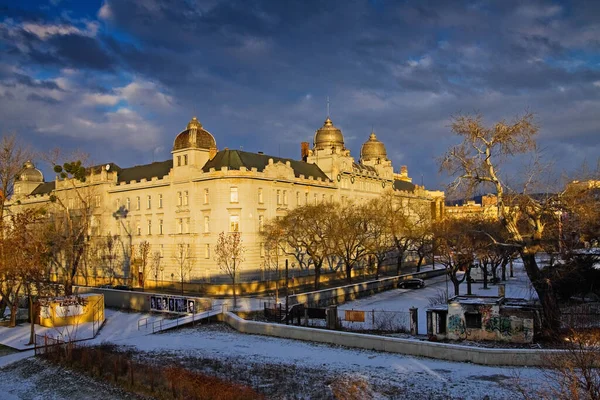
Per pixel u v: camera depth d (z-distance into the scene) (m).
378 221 93.25
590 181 45.84
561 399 24.12
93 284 104.88
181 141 90.81
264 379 36.59
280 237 83.50
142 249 91.94
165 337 52.38
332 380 35.78
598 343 33.38
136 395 34.84
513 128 43.44
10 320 60.97
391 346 42.59
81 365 41.62
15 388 39.41
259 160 94.56
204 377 35.69
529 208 47.00
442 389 33.25
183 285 87.38
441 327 45.91
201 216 87.31
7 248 58.44
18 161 71.12
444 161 45.75
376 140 135.88
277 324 50.78
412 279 88.25
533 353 37.09
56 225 92.31
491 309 44.19
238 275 83.56
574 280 55.50
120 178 107.12
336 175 108.62
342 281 99.25
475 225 76.75
